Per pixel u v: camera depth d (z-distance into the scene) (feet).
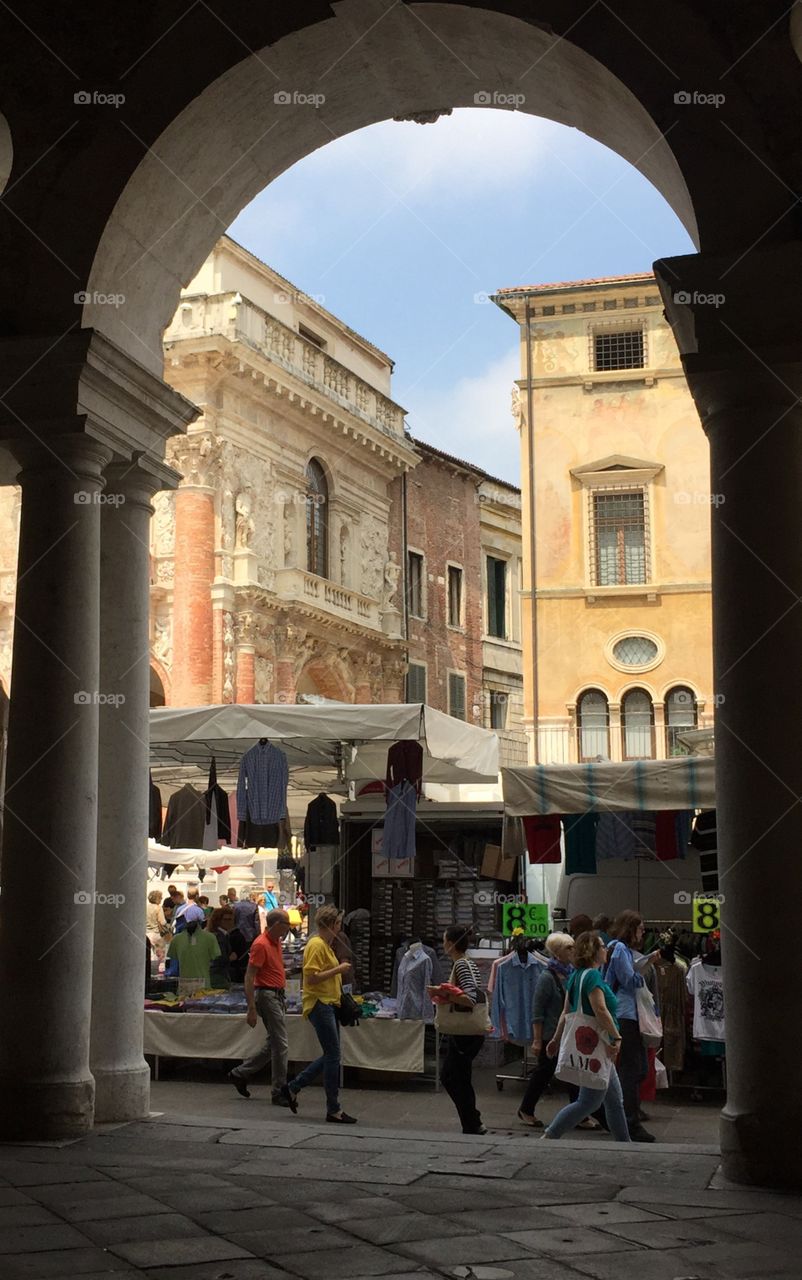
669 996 42.45
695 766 43.39
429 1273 17.78
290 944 54.95
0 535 109.91
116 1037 30.94
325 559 120.57
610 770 44.19
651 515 98.37
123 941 31.53
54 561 29.71
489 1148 26.78
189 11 29.76
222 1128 29.27
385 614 128.26
